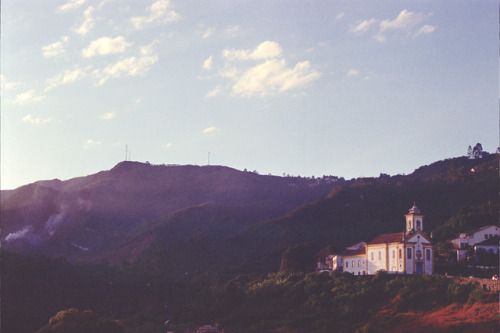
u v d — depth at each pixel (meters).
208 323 157.50
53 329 140.62
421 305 133.50
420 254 150.25
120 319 167.25
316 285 155.62
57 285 176.88
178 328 151.75
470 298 127.69
